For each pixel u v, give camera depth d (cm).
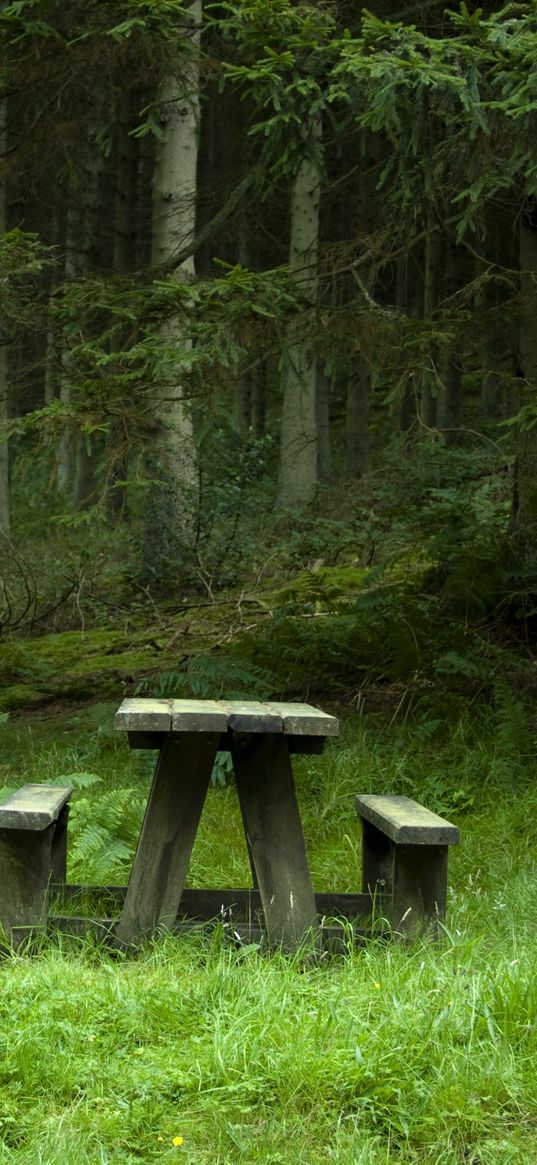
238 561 1245
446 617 787
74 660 990
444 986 339
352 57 565
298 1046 307
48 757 698
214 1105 288
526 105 552
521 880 476
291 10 620
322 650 802
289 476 1683
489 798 585
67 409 667
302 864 405
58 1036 319
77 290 702
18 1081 297
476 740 650
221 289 636
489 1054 304
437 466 1074
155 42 755
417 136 606
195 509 1241
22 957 385
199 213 888
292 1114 287
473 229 658
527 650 762
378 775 623
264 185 839
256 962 374
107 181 2561
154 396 714
